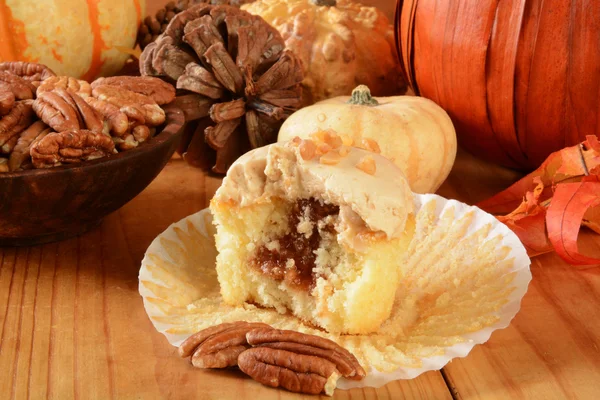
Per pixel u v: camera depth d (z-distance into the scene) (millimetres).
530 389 356
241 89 482
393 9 647
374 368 357
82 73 518
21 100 420
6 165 395
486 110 463
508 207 456
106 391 353
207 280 406
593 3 428
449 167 470
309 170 376
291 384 349
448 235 424
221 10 482
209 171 501
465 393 355
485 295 389
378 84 533
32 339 375
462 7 454
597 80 437
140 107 427
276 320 389
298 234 390
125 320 386
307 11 532
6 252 425
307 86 523
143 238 439
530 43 440
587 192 417
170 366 363
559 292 407
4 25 487
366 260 374
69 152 392
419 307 391
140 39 544
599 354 372
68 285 406
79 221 415
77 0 498
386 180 378
